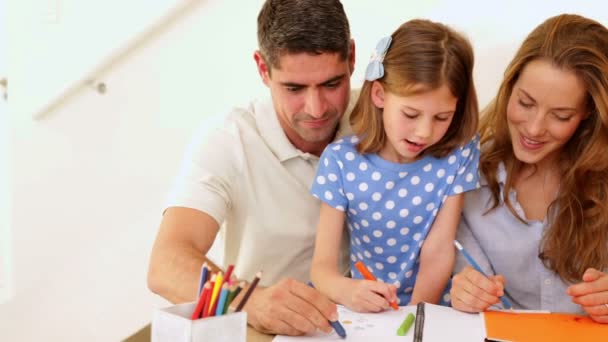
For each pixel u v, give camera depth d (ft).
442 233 3.80
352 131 4.09
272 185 4.09
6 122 6.62
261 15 3.76
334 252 3.76
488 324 2.91
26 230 6.48
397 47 3.44
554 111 3.51
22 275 6.56
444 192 3.78
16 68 6.18
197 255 3.36
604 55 3.47
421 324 2.86
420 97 3.32
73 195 6.27
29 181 6.38
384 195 3.78
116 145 6.05
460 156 3.75
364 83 3.69
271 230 4.10
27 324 6.60
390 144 3.73
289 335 2.77
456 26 4.75
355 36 5.09
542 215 3.96
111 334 6.35
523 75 3.57
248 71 5.49
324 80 3.64
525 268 3.97
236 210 4.14
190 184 3.89
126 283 6.24
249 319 2.85
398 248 3.91
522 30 4.59
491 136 4.07
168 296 3.17
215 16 5.49
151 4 5.54
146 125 5.90
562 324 2.93
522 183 3.97
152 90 5.82
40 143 6.27
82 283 6.39
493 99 4.36
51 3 5.91
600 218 3.75
